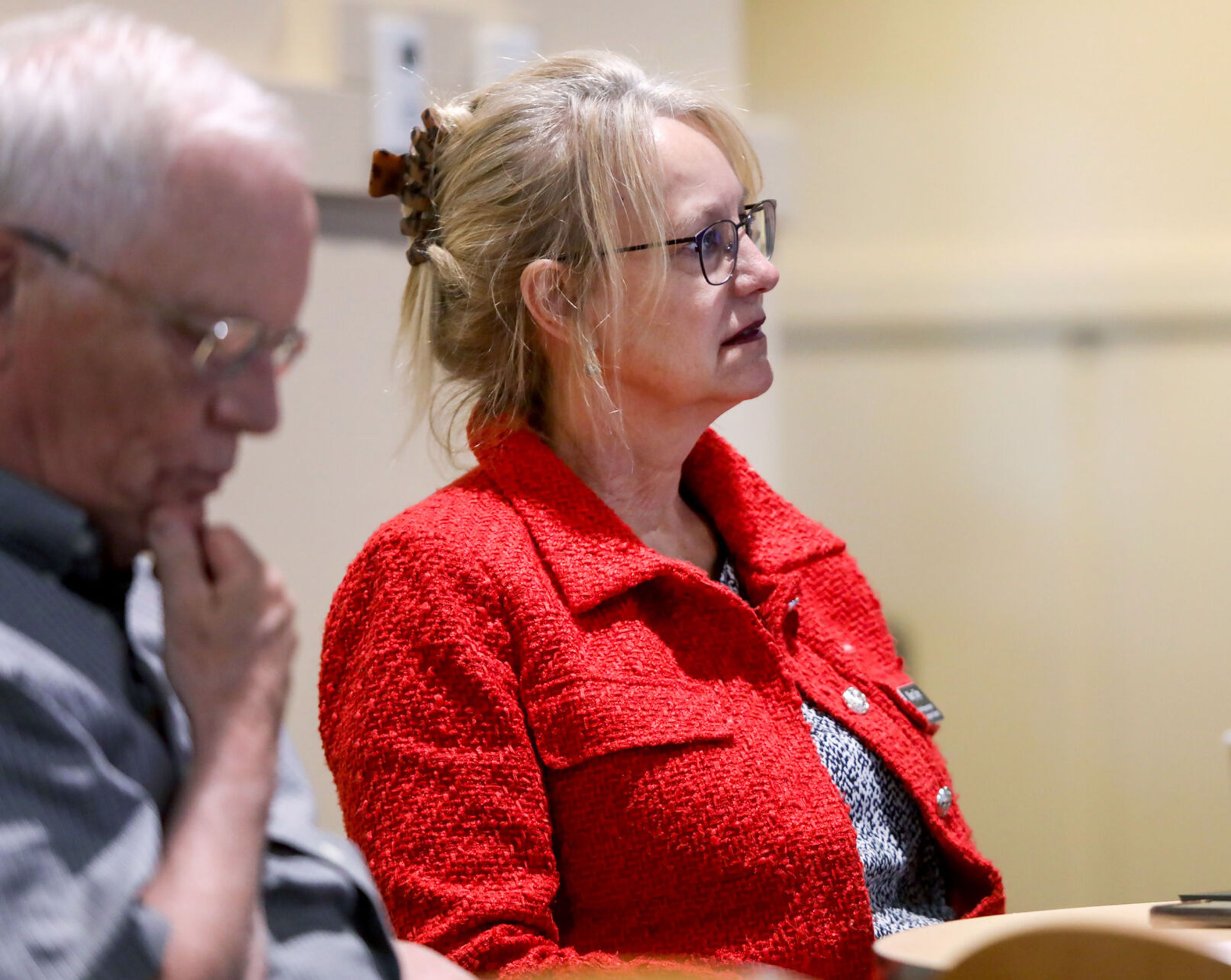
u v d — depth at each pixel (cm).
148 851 307
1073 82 1396
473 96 616
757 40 1486
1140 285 1377
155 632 376
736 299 579
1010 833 1434
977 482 1438
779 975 462
